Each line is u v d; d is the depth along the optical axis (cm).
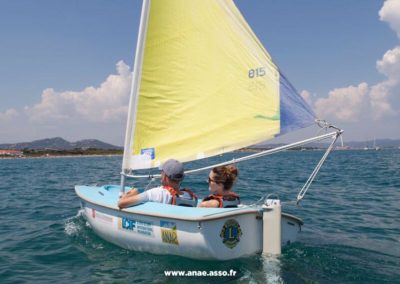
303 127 577
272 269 489
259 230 515
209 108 621
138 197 561
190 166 2897
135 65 646
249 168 2838
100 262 554
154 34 638
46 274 524
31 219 930
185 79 631
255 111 599
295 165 3288
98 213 641
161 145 637
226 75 613
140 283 470
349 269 511
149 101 642
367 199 1198
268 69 588
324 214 946
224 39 610
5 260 591
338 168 2728
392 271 507
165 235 521
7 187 1758
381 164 3225
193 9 624
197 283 456
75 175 2520
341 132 559
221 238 488
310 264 525
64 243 675
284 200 1163
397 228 786
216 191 546
